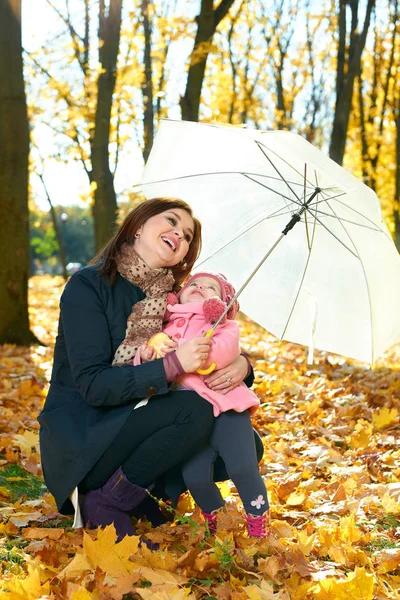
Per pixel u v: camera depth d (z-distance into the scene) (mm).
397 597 2531
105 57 12164
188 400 2760
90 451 2752
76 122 18516
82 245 78875
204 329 2936
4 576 2510
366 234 3043
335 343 3289
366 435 4797
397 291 3115
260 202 3398
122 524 2873
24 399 6023
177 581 2479
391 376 7496
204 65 10992
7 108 9602
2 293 9867
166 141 3504
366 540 3061
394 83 21969
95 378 2760
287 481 3719
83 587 2275
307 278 3307
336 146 12320
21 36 9672
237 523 2971
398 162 21297
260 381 6984
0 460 4090
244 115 23609
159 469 2803
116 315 2930
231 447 2822
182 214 3080
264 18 22078
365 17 11906
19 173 9781
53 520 3240
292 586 2584
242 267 3473
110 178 12648
